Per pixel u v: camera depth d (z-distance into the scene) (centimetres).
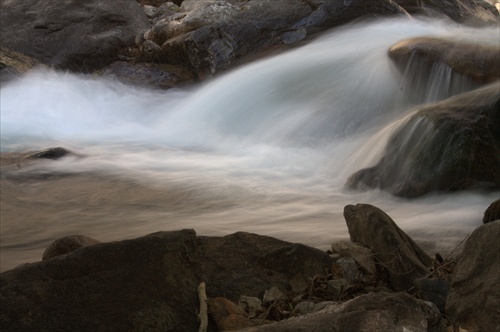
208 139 1318
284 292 436
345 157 1073
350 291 439
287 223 762
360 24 1630
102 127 1412
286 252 454
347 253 480
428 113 911
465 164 856
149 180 1020
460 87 1070
